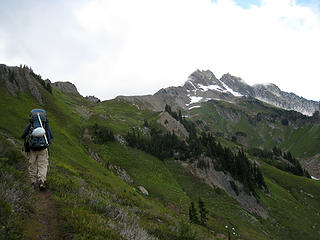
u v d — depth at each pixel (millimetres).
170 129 141625
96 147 93500
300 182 132375
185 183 91250
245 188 93500
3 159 9508
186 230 12695
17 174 8703
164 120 150625
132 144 108812
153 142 117688
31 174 8531
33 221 6281
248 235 63312
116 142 105375
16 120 64500
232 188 92312
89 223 6871
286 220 84688
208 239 14969
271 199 97875
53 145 53281
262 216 83250
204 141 126562
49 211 7230
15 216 5863
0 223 5312
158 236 10836
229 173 100125
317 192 122562
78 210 7785
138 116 192125
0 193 6352
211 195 85312
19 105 81062
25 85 102438
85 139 98000
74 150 63625
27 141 8422
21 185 7781
